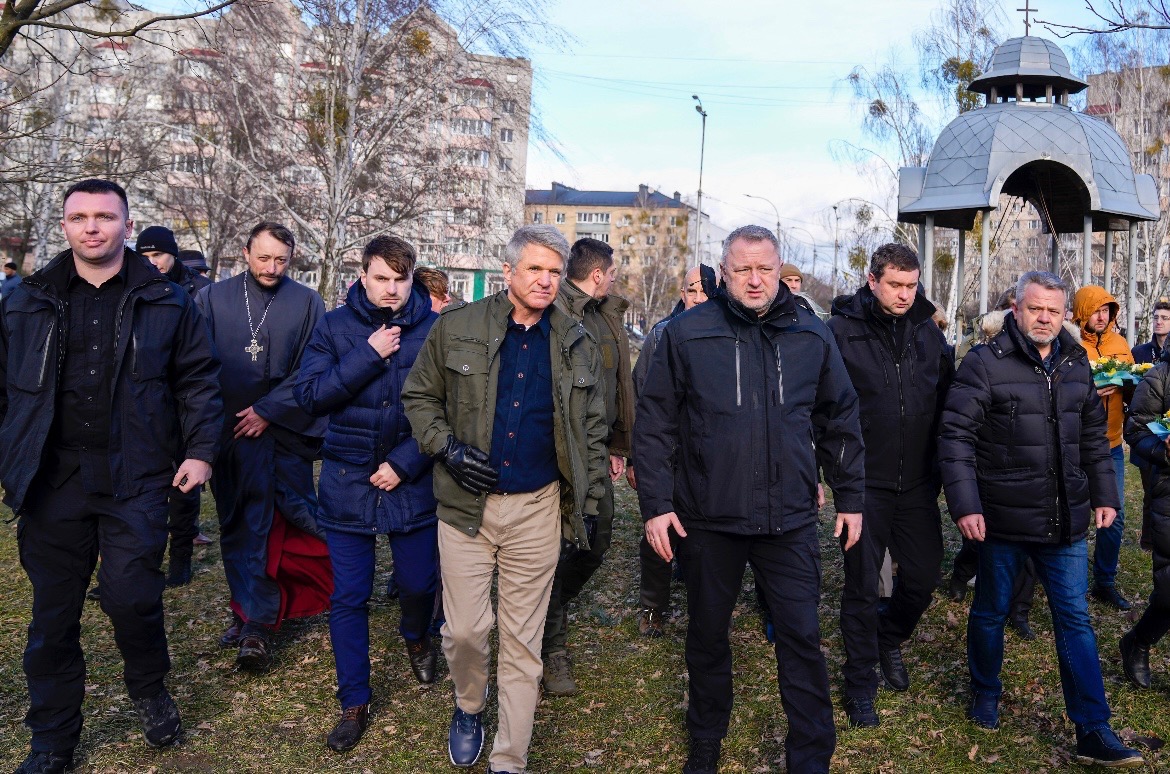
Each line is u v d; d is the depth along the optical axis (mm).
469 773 3383
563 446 3203
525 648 3201
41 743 3191
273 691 4062
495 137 18203
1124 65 25609
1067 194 11547
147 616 3305
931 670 4363
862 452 3369
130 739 3561
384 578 5859
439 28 16750
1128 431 4047
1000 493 3578
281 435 4488
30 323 3096
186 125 20391
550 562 3268
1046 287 3518
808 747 3072
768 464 3119
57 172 11555
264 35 15742
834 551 6500
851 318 3904
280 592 4508
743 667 4441
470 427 3184
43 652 3170
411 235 18406
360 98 16859
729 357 3162
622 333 4297
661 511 3180
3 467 3076
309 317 4645
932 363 3900
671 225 68812
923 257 11234
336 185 16719
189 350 3391
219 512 4449
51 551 3180
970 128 10711
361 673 3680
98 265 3162
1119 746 3309
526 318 3266
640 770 3430
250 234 4562
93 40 11234
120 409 3180
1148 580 5727
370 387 3750
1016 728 3752
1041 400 3545
